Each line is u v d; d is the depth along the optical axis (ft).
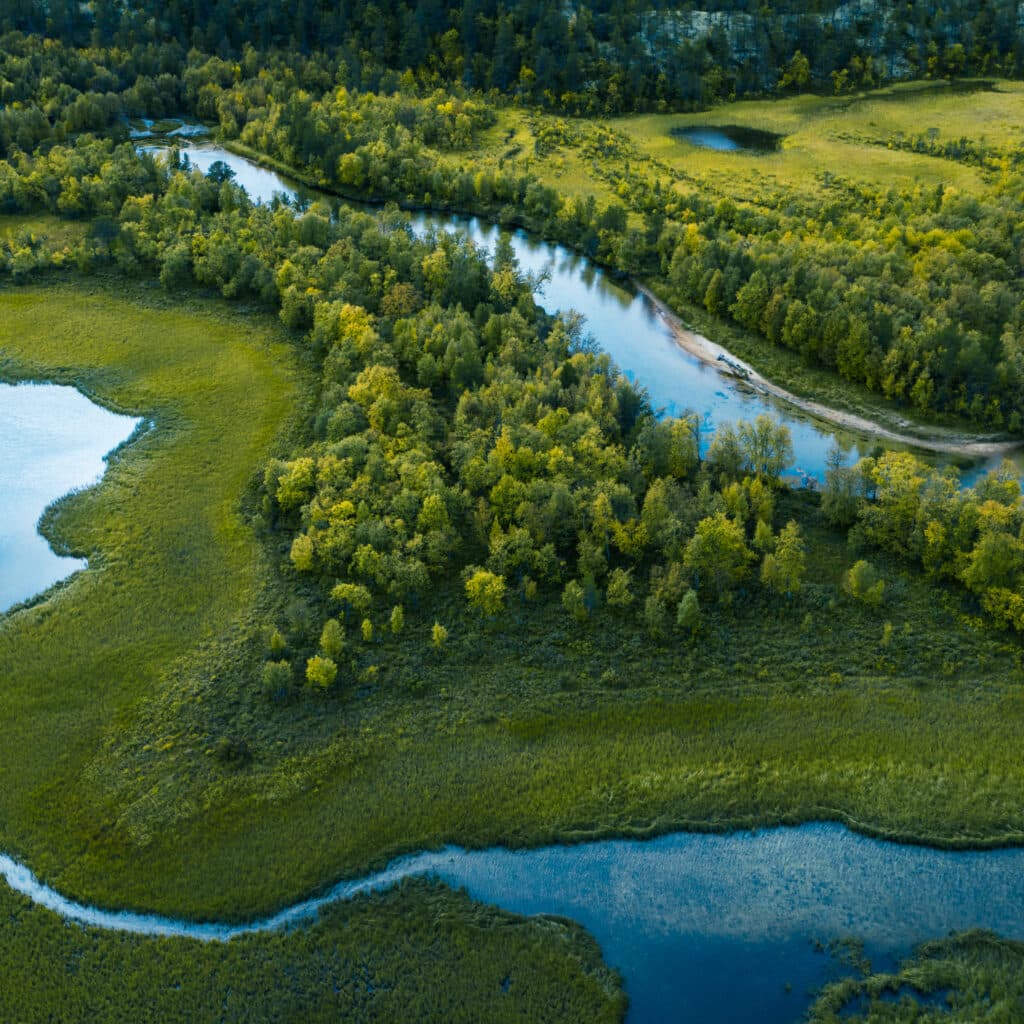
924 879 240.12
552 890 239.09
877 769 264.93
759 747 271.90
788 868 242.78
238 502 366.43
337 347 434.30
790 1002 217.77
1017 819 251.39
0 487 376.48
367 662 298.15
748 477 356.79
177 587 329.31
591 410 387.75
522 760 268.82
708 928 231.50
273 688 285.64
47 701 289.53
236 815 255.29
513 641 305.53
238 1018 214.69
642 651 301.63
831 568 335.06
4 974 224.12
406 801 257.96
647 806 256.32
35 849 249.55
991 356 422.00
